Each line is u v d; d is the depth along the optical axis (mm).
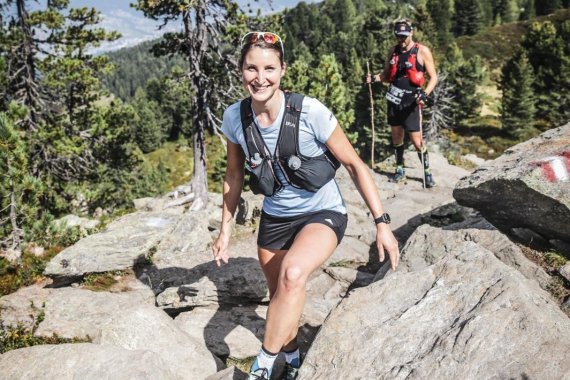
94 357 3797
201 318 5406
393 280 4000
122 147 18688
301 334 4742
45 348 4008
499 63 81688
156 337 4484
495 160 5684
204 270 6289
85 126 17891
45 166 15914
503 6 126375
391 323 3553
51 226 8438
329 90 35000
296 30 147500
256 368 2918
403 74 8461
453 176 10680
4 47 15820
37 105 16812
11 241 8164
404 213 8242
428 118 50156
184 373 4168
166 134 109625
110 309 5238
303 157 2838
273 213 3176
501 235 5070
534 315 3225
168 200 17625
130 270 7043
